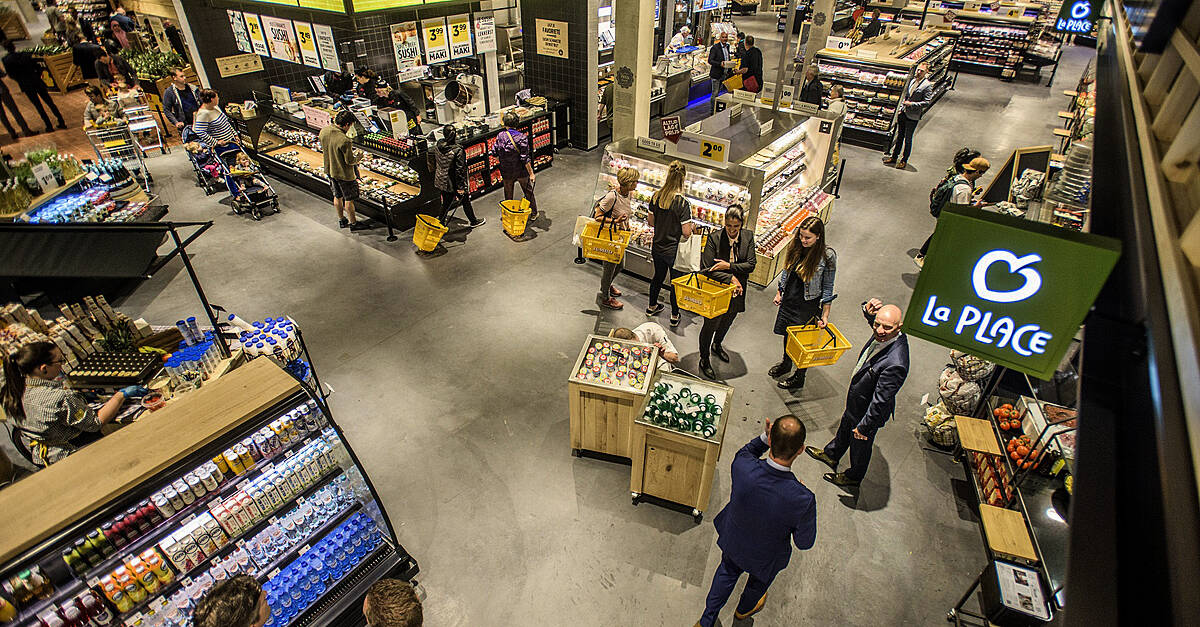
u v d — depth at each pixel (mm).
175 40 14211
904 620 4270
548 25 11836
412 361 6707
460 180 9008
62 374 5051
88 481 3145
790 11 7887
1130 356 1218
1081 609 848
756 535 3568
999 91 16938
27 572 2975
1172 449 841
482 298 7828
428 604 4348
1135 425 1060
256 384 3777
